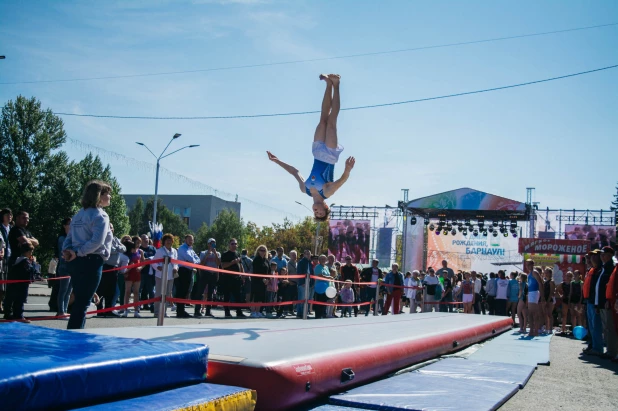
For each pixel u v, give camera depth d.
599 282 10.20
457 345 8.50
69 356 3.03
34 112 43.69
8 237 8.69
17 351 3.05
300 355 4.36
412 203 33.84
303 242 56.44
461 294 22.70
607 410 5.16
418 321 10.21
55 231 41.78
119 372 3.06
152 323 10.15
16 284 8.28
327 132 6.92
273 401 3.81
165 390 3.40
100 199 6.15
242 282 14.52
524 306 14.27
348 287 16.48
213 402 3.25
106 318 10.71
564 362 8.90
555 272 21.77
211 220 89.06
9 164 42.94
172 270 11.69
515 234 33.62
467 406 4.52
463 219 34.53
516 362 7.93
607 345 9.97
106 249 6.04
